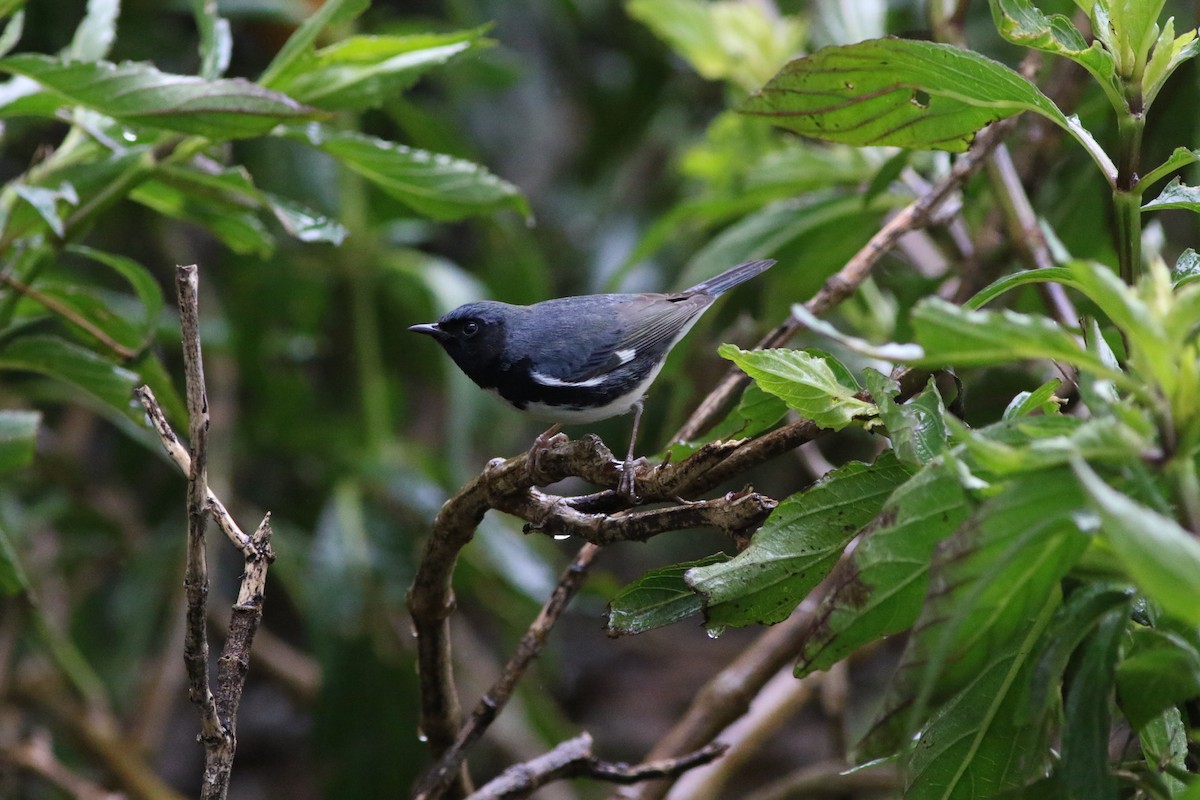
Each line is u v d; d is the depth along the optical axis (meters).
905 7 12.59
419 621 6.98
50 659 13.73
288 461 14.64
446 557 6.59
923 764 5.00
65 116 8.05
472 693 15.53
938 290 9.88
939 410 4.91
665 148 16.95
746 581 5.13
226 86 7.20
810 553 5.12
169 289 15.32
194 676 5.48
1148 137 9.52
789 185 10.80
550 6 15.78
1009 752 4.92
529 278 14.25
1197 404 3.77
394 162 8.80
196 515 5.41
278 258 13.61
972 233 10.97
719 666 18.56
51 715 13.81
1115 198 5.30
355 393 15.20
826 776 10.98
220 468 14.06
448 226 17.42
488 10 15.95
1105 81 5.18
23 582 9.03
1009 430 4.19
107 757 13.15
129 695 14.98
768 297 11.18
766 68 11.21
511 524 13.19
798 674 4.60
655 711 17.86
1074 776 4.03
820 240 10.77
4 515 12.10
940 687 4.02
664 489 5.87
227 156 9.15
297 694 15.20
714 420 8.66
